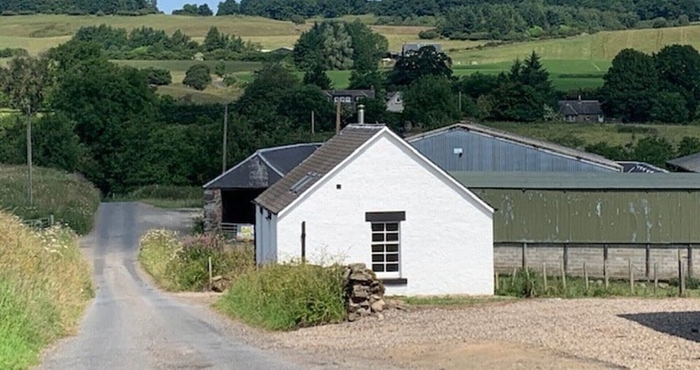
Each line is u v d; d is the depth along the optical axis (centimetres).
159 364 1532
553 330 1831
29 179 5809
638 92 10181
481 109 9606
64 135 8444
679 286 3216
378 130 3069
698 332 1781
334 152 3297
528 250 4084
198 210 6831
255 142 7706
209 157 7900
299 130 8000
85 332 2016
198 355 1636
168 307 2639
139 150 8569
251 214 5516
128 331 2036
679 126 9700
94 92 8931
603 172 4528
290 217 3056
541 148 4847
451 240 3106
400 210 3089
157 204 7206
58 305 2102
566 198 4078
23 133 8544
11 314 1695
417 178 3094
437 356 1534
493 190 4091
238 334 1989
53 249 2819
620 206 4066
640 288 3291
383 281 3050
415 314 2258
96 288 3462
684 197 4056
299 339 1861
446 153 4900
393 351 1614
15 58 11344
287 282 2242
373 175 3078
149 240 4672
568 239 4069
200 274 3447
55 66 11075
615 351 1543
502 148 4878
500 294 3086
